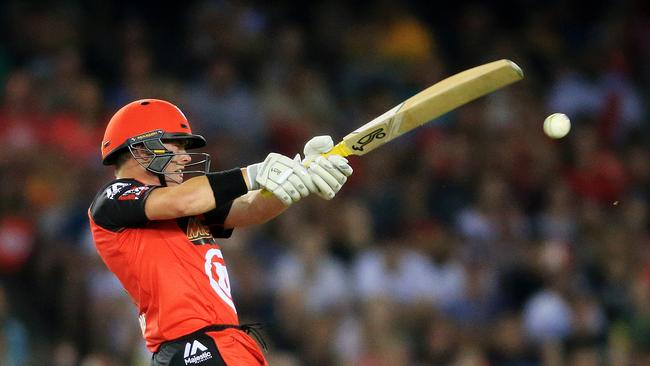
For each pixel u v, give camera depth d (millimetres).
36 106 40125
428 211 43250
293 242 38688
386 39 50844
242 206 17219
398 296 38344
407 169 44969
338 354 36062
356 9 51719
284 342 36156
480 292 39719
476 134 47062
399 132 16312
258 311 36688
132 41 45625
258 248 38438
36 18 44438
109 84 44344
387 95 48250
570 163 47844
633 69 54156
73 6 45969
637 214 45781
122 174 16844
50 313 35969
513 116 48375
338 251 39250
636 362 39625
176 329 15867
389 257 38750
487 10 53938
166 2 48375
